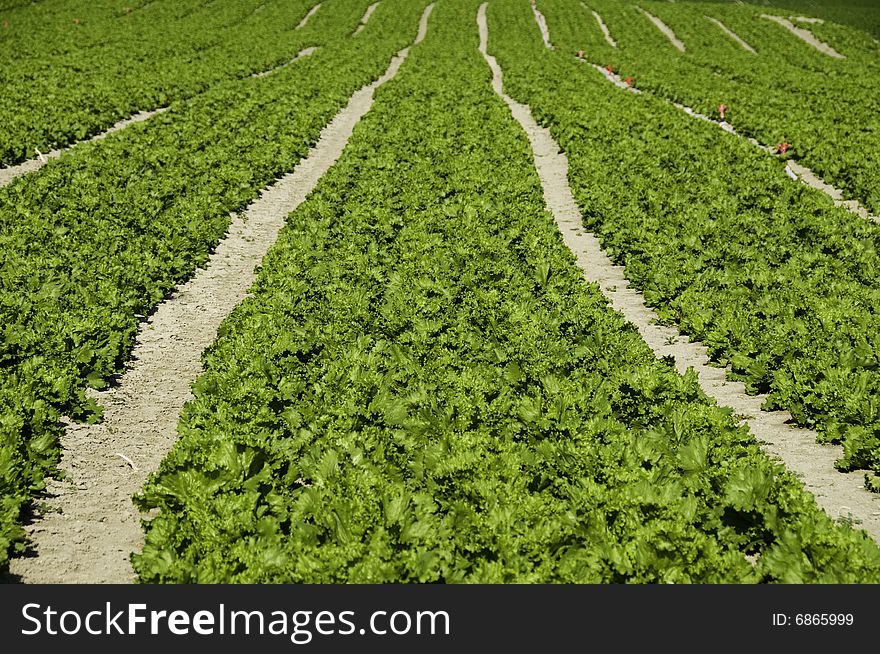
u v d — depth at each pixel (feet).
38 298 42.91
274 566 22.80
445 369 35.86
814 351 37.78
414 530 23.79
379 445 28.86
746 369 37.88
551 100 119.85
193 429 30.17
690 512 24.86
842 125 102.47
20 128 84.23
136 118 104.73
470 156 82.94
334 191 70.23
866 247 55.47
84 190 64.90
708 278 49.39
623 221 62.44
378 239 57.31
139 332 43.19
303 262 51.42
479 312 42.73
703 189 70.64
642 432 30.96
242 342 38.09
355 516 24.44
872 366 36.27
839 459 30.27
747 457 27.91
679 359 41.16
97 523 27.12
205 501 25.34
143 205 62.49
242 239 61.52
